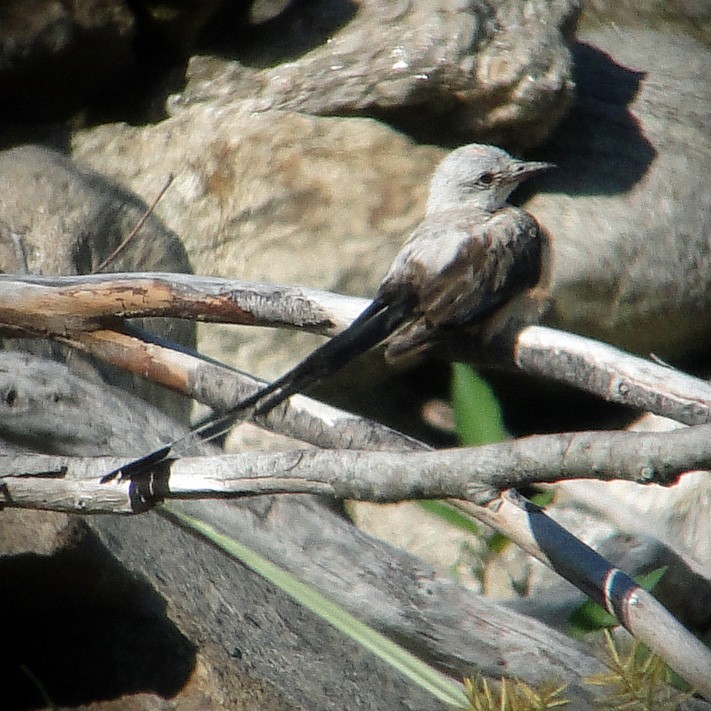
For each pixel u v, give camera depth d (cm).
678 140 1617
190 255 1480
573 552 812
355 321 884
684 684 863
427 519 1406
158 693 1077
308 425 888
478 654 958
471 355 918
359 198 1471
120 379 1295
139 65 1546
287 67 1506
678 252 1527
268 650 1071
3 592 1077
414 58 1473
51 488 823
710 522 1373
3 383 1005
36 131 1522
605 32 1828
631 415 1560
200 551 1108
